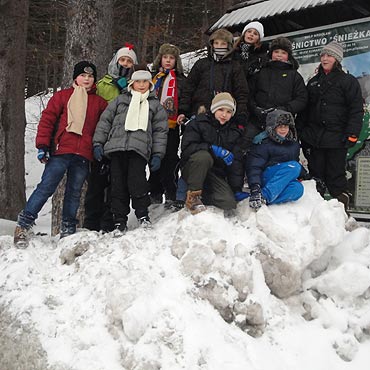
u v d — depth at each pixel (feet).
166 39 55.77
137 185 13.60
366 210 18.93
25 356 10.32
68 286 12.03
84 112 14.15
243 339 10.34
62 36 59.67
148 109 13.88
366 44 18.92
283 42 15.21
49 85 62.49
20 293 11.74
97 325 10.55
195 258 11.57
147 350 9.68
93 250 12.95
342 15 20.47
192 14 60.23
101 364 9.70
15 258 12.87
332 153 15.78
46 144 13.85
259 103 15.24
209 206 13.64
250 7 22.75
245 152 13.73
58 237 15.25
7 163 23.84
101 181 15.35
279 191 13.41
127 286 10.69
